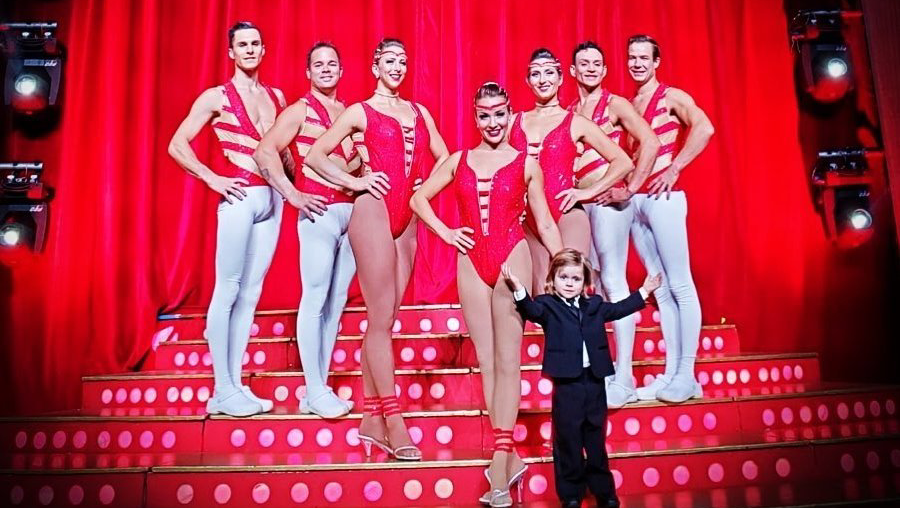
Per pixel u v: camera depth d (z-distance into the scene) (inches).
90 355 182.2
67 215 183.3
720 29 204.1
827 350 188.1
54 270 180.9
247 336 140.9
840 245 185.2
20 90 178.2
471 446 131.1
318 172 125.1
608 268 141.1
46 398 177.2
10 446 132.7
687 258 144.9
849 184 184.7
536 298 114.0
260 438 132.4
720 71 201.6
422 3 208.2
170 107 197.2
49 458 127.1
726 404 138.6
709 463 123.9
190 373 155.9
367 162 131.2
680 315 144.6
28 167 176.1
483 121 121.3
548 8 209.9
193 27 201.3
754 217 199.2
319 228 135.5
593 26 208.2
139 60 195.8
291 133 136.2
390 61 130.6
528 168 119.9
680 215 144.6
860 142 189.2
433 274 198.8
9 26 179.8
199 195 192.2
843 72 183.9
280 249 196.4
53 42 181.3
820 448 127.7
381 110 129.4
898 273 181.8
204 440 132.6
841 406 144.1
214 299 137.4
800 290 192.2
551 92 133.9
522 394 145.5
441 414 131.6
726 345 171.9
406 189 127.9
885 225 184.1
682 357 143.2
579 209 131.9
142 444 132.8
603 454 112.0
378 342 123.8
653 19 207.3
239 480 117.8
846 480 125.6
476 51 208.8
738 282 195.8
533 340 156.7
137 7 197.5
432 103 205.0
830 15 185.8
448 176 124.0
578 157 141.6
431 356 157.6
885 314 182.9
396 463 118.6
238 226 136.8
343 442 131.8
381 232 124.3
